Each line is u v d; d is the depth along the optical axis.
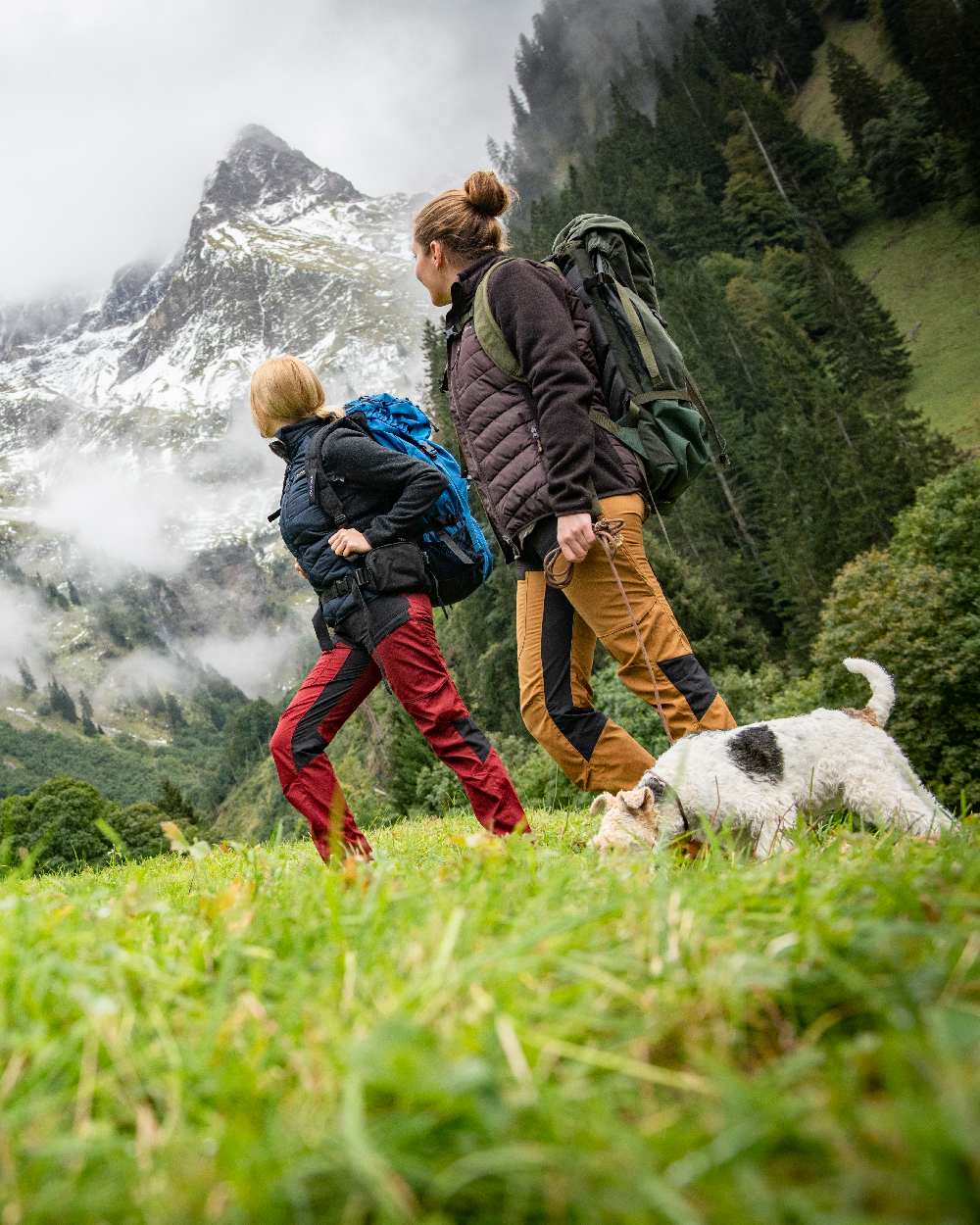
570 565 4.86
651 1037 1.58
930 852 2.95
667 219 139.12
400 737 46.81
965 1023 1.34
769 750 4.52
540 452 4.93
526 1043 1.51
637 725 33.97
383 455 4.91
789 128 135.62
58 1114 1.50
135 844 49.81
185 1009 1.90
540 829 6.79
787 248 130.12
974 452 82.19
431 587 5.09
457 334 5.27
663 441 5.01
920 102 122.56
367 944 2.14
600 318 5.11
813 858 3.13
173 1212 1.19
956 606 35.62
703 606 51.47
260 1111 1.48
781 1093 1.32
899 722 35.66
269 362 5.27
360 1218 1.20
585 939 2.03
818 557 71.88
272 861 3.99
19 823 49.56
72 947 2.23
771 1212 1.03
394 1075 1.35
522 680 5.46
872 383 95.69
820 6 168.50
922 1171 1.00
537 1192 1.16
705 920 2.10
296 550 5.16
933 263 113.56
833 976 1.75
